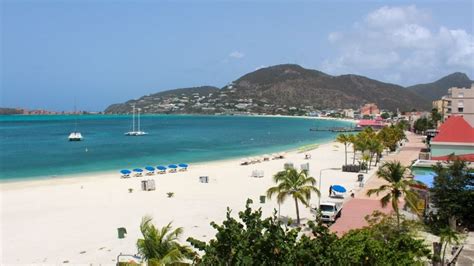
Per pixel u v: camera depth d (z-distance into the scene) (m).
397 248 27.20
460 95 110.38
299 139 188.88
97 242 40.97
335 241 21.31
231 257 18.66
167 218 49.94
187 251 24.88
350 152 128.00
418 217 42.28
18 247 39.62
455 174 42.66
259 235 19.06
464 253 34.25
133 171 84.00
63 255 37.41
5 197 62.50
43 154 120.88
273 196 61.75
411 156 111.19
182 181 76.62
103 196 63.16
